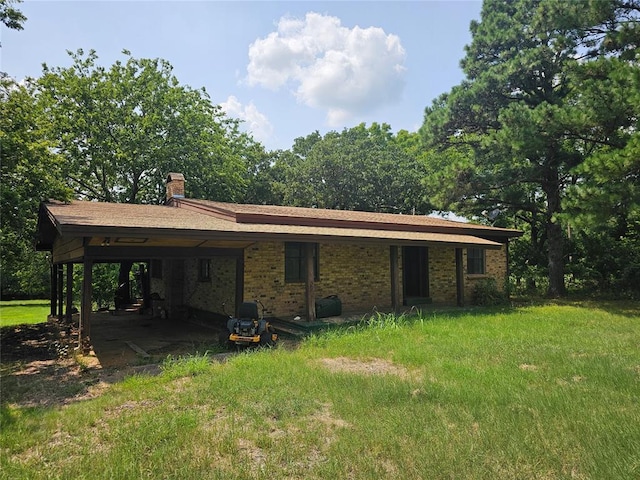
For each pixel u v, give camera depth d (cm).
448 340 857
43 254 2177
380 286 1395
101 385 620
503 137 1519
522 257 2280
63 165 2041
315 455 374
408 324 1041
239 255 1045
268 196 3512
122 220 836
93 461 362
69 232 697
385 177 3319
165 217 1014
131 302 1856
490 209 1969
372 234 1205
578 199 1259
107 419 470
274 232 946
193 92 2595
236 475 335
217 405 505
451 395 509
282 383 580
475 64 1933
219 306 1207
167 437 411
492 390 528
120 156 2109
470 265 1655
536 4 1772
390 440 390
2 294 2958
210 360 743
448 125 1892
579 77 1408
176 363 709
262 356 745
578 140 1708
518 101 1761
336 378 593
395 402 498
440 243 1283
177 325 1251
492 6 2047
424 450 369
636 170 1160
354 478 330
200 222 969
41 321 1561
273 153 3734
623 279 1838
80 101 2214
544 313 1288
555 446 371
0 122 992
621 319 1158
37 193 1082
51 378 670
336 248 1301
